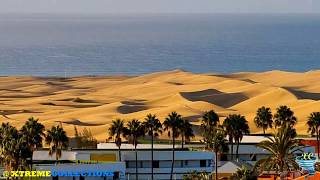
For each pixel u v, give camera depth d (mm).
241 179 177875
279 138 178625
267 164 179125
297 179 162500
